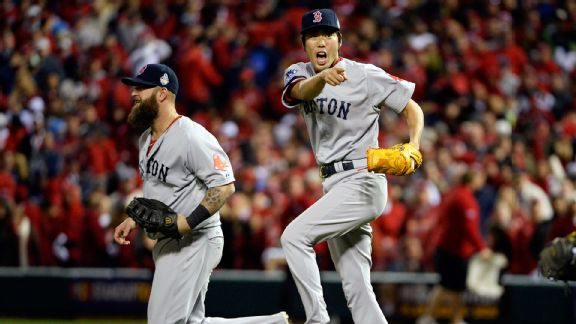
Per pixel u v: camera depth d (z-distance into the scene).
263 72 66.81
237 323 24.70
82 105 61.38
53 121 59.56
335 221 23.14
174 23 70.44
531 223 47.25
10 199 48.66
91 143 55.91
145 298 45.97
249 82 64.25
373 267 46.66
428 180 51.25
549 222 46.09
